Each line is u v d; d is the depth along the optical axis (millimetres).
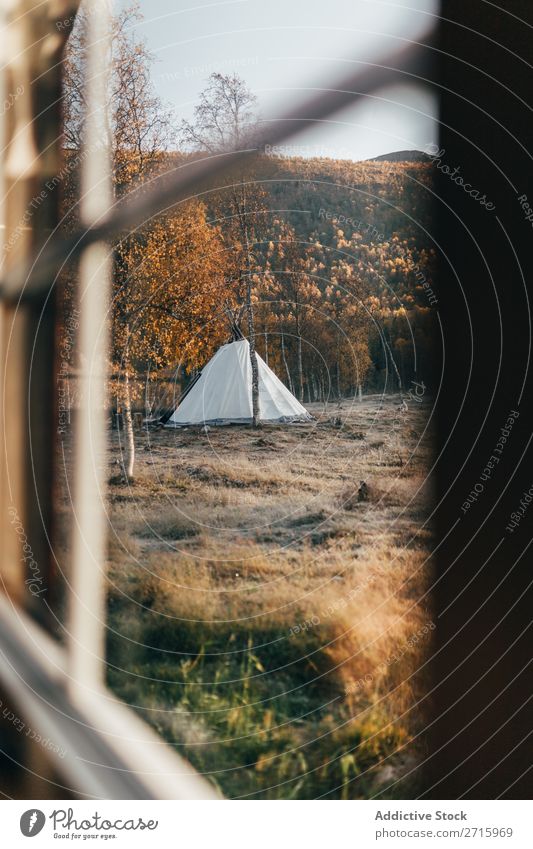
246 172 3383
